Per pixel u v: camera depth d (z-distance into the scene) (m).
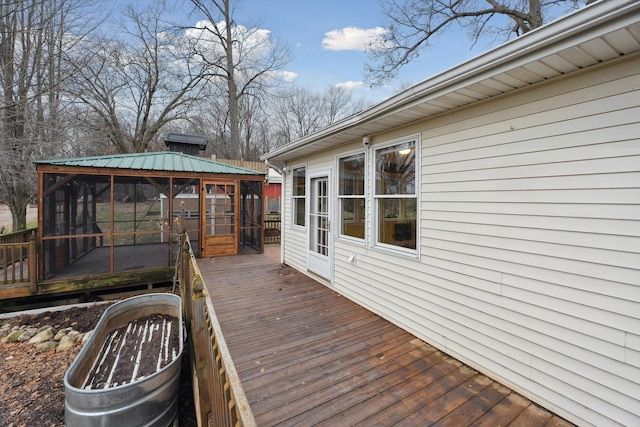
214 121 20.88
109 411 2.16
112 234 5.96
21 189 9.23
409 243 3.47
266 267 6.49
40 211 5.39
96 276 5.75
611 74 1.88
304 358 2.84
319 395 2.30
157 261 7.07
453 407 2.19
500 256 2.50
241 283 5.25
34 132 8.98
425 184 3.21
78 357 2.64
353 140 4.46
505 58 1.98
